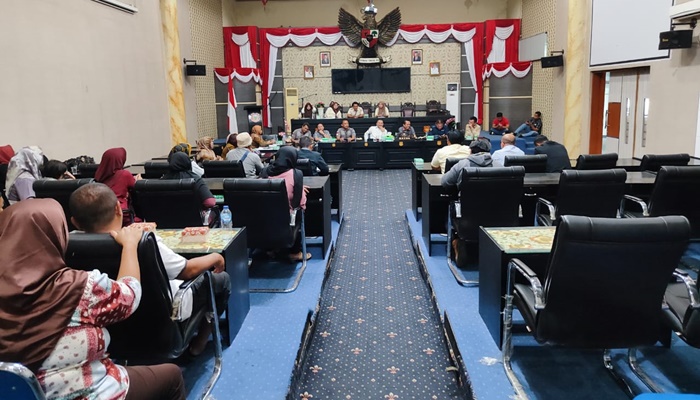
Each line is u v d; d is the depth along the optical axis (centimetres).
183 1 1042
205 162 514
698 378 246
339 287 416
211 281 245
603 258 194
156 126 888
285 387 244
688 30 606
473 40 1359
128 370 163
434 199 450
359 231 588
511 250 256
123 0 773
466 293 358
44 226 138
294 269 422
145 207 359
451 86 1357
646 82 774
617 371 254
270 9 1425
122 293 151
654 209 355
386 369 290
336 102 1355
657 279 199
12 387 124
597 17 880
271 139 1011
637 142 803
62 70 610
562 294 205
